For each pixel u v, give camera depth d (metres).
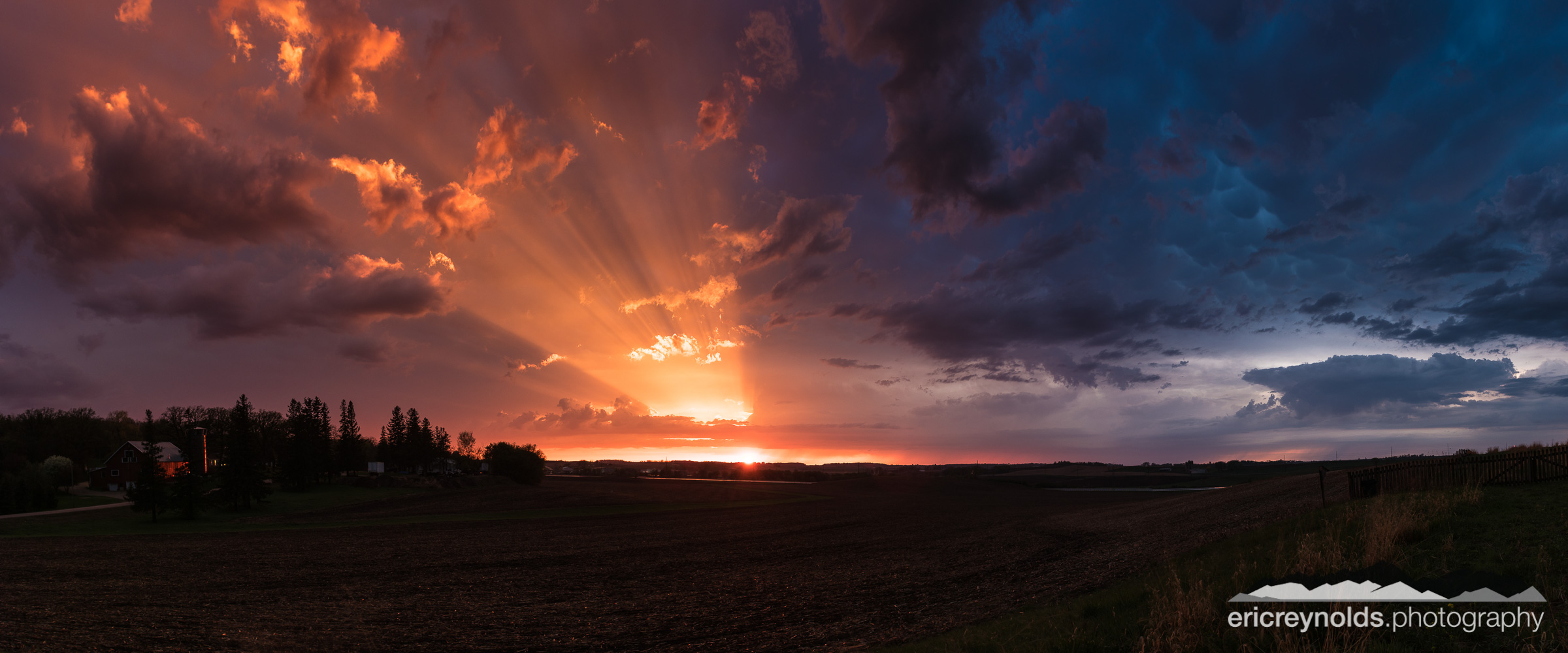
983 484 159.00
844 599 24.20
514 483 141.12
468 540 48.78
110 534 52.47
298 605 24.17
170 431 146.88
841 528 58.28
